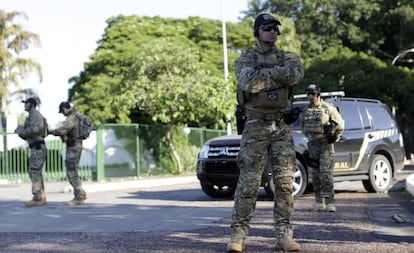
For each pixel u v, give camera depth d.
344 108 13.27
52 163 22.09
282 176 6.34
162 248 6.81
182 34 39.59
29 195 15.77
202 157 12.79
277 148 6.32
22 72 38.03
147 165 23.19
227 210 10.64
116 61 35.38
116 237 7.74
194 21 41.12
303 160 12.17
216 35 39.34
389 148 13.79
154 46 24.84
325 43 49.78
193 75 24.81
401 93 42.41
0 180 22.05
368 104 13.91
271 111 6.27
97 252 6.71
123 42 37.19
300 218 9.19
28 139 12.30
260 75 6.05
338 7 50.22
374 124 13.69
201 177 12.76
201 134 26.98
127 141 22.28
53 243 7.42
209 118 25.52
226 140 12.50
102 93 33.53
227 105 24.64
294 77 6.13
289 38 44.16
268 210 10.35
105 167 21.41
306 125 10.02
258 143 6.25
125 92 24.44
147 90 23.94
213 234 7.80
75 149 12.23
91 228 8.73
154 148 23.64
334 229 7.97
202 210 10.73
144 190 16.84
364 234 7.50
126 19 38.84
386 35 51.44
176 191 16.03
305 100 13.07
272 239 7.20
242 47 39.88
